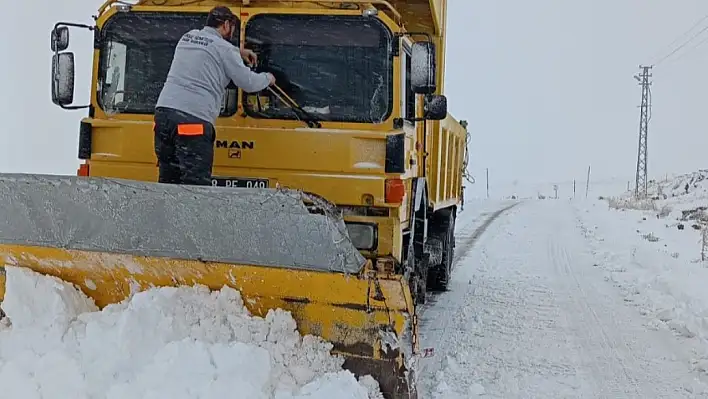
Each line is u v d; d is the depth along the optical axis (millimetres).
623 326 8031
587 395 5711
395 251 5645
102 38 6195
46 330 4582
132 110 6133
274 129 5758
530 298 9594
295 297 4570
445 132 9422
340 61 5812
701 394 5781
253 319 4574
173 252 4613
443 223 10078
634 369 6414
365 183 5621
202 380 4082
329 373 4414
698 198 33031
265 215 4352
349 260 4348
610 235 17906
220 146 5824
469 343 7152
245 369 4148
